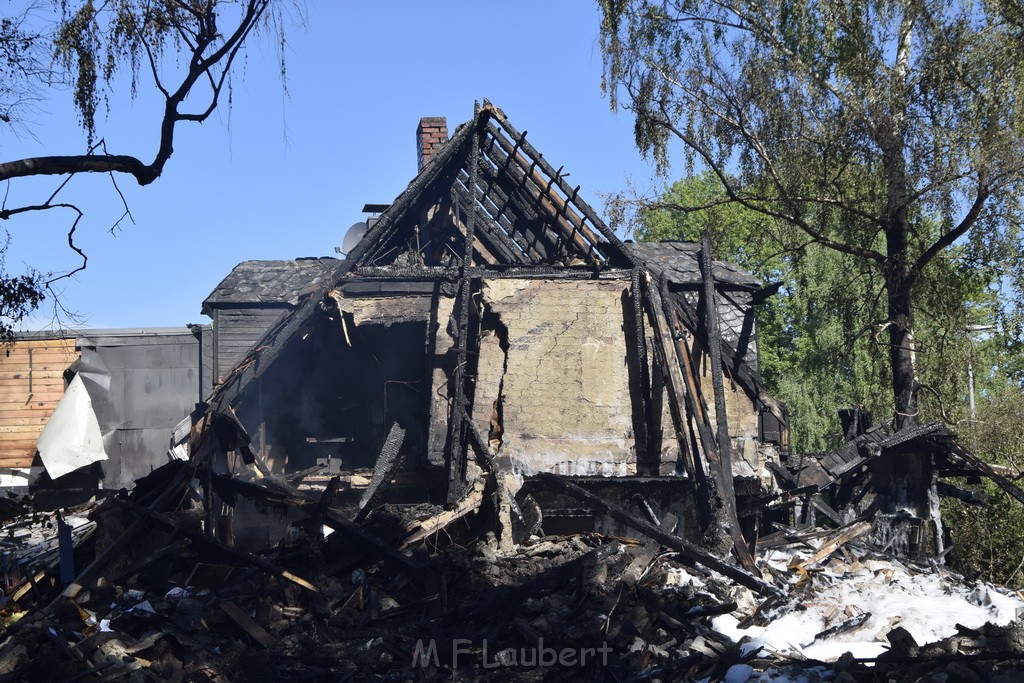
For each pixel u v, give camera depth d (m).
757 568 11.65
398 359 16.31
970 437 23.12
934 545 16.19
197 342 19.31
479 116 14.99
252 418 15.46
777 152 19.64
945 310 19.56
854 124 18.44
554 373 14.22
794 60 18.97
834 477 15.26
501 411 14.08
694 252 17.25
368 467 15.88
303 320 14.86
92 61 10.36
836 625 10.09
